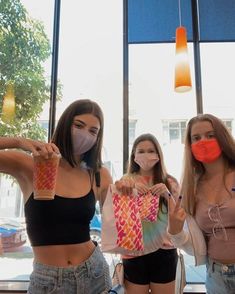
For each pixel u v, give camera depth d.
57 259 0.91
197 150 1.24
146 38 3.01
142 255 1.72
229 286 1.12
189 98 2.81
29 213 0.92
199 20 3.03
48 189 0.81
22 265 2.44
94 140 1.04
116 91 2.86
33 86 2.87
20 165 0.94
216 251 1.16
